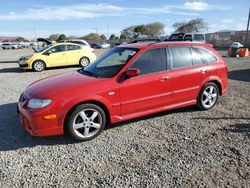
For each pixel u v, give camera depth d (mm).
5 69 15320
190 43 5668
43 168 3643
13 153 4090
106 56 5480
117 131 4836
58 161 3822
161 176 3377
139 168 3582
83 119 4371
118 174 3451
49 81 4848
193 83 5520
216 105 6285
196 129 4859
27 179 3387
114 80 4598
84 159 3865
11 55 30484
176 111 5848
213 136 4547
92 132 4512
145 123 5191
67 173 3508
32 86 4816
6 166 3707
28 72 13703
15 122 5375
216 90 5988
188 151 4027
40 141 4484
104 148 4199
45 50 14438
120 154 3994
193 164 3648
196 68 5543
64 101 4180
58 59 14688
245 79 9992
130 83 4703
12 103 6812
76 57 15234
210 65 5777
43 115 4098
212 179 3297
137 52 4922
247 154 3900
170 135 4629
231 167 3561
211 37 47281
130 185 3207
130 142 4391
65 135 4691
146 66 4953
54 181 3332
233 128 4879
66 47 14945
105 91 4469
